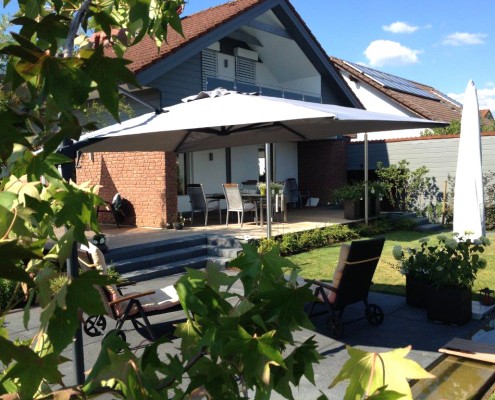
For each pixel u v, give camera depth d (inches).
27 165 45.0
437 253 250.1
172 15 65.0
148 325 203.9
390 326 236.2
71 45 45.6
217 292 46.3
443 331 228.4
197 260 393.7
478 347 187.8
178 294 46.4
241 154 697.6
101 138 174.7
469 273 234.1
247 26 600.1
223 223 549.0
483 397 156.2
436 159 668.1
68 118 40.9
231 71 673.6
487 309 252.2
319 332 226.7
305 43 676.7
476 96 329.7
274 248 51.9
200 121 182.7
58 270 45.6
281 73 751.7
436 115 958.4
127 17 67.0
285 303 45.6
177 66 532.7
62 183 46.0
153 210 503.5
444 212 646.5
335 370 181.8
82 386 40.7
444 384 162.9
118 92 43.1
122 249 374.0
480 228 321.4
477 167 325.1
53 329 38.2
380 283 324.8
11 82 40.4
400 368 40.3
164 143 284.7
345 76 980.6
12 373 37.3
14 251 32.5
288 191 698.2
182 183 606.2
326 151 775.7
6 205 38.9
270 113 181.2
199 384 43.3
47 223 49.8
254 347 40.3
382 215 627.8
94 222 50.5
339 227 523.2
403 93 1003.3
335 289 216.8
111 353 41.4
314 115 169.5
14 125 40.0
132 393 39.4
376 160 729.0
